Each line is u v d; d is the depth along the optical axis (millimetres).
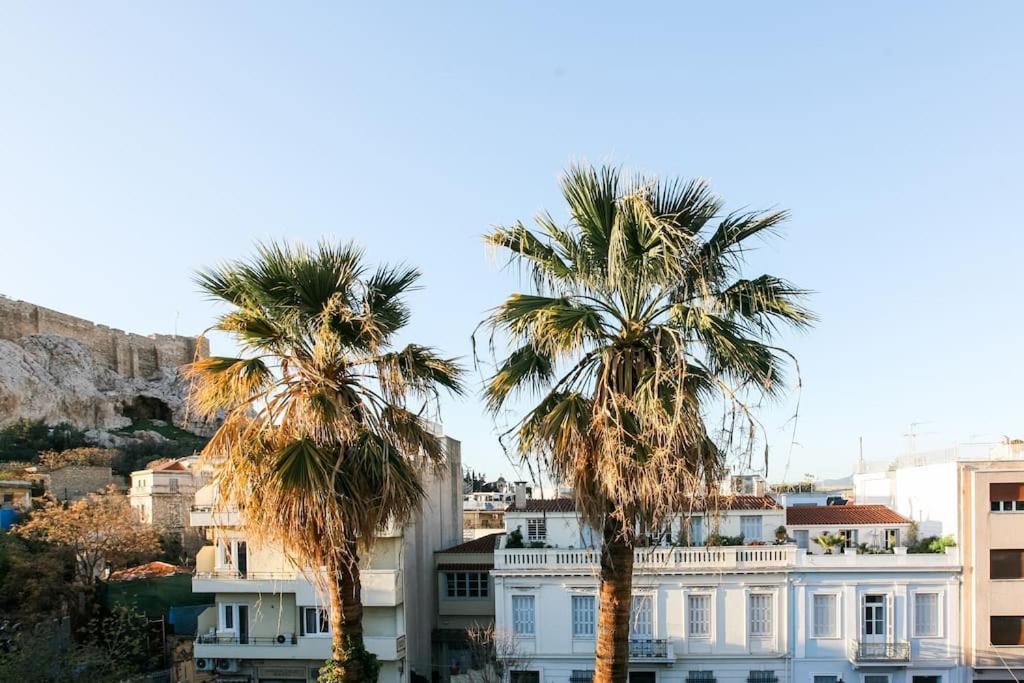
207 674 36000
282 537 12945
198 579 33406
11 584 39625
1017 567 31672
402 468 14078
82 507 45344
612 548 11641
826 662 31203
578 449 11406
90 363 159750
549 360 12367
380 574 31938
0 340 144750
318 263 14039
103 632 36688
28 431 116562
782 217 11445
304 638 32781
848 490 57219
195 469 14156
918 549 32625
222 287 14211
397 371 13750
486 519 66188
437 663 37812
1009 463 32594
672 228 10453
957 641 31359
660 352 10984
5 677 27969
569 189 11500
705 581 31344
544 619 31781
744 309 11469
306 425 12891
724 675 31172
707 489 11117
